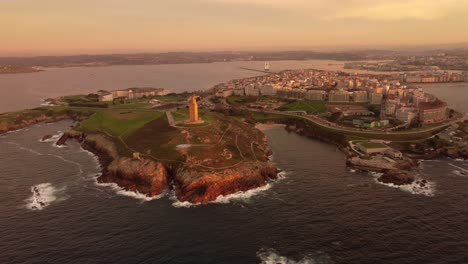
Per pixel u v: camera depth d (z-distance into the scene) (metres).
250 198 159.12
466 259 111.25
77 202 154.62
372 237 124.00
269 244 120.38
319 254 114.31
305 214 141.75
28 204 152.25
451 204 150.00
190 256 113.88
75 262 110.56
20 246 119.31
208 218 139.50
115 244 120.50
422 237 123.88
